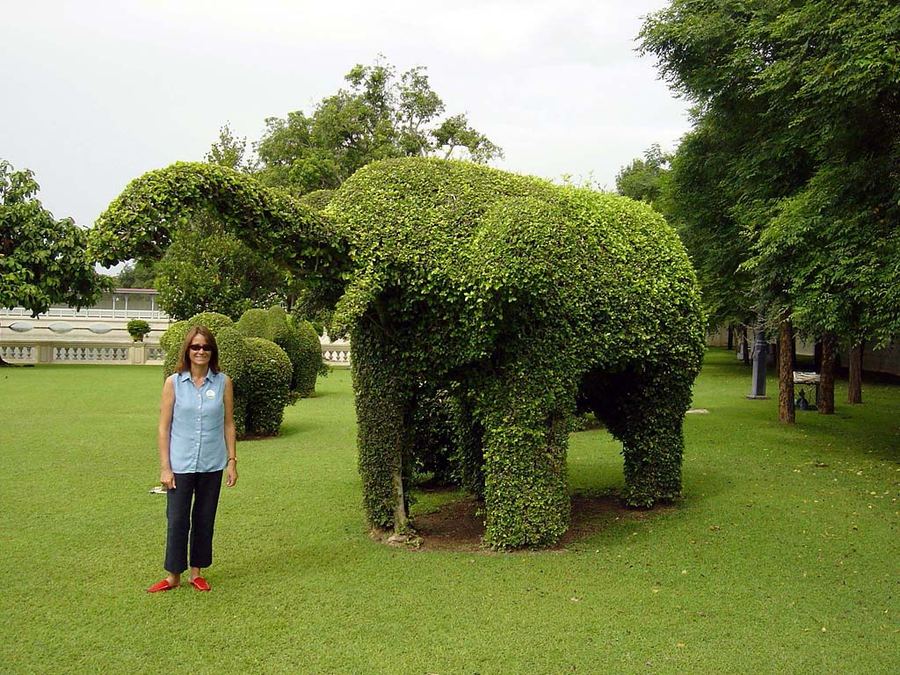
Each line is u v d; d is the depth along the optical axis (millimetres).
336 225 4957
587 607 4375
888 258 7672
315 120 26766
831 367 13453
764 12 10578
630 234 6211
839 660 3711
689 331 6484
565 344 5410
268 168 26203
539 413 5367
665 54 12461
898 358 22312
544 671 3588
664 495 6824
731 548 5570
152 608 4289
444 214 5062
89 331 27359
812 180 8859
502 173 5617
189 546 4684
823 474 8195
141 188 4203
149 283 47344
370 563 5141
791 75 8430
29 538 5629
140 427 11250
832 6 7672
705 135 14727
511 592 4602
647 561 5246
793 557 5371
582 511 6770
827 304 8203
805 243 8547
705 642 3914
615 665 3650
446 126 27672
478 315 4855
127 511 6449
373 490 5781
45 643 3824
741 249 14836
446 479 8016
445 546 5637
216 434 4641
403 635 3961
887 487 7562
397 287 5055
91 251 4086
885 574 5020
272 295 24422
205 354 4602
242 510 6613
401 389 5645
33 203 15586
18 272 15219
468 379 5547
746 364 27422
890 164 7906
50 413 12805
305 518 6340
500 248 4668
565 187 6398
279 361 11031
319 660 3674
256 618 4164
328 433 11336
